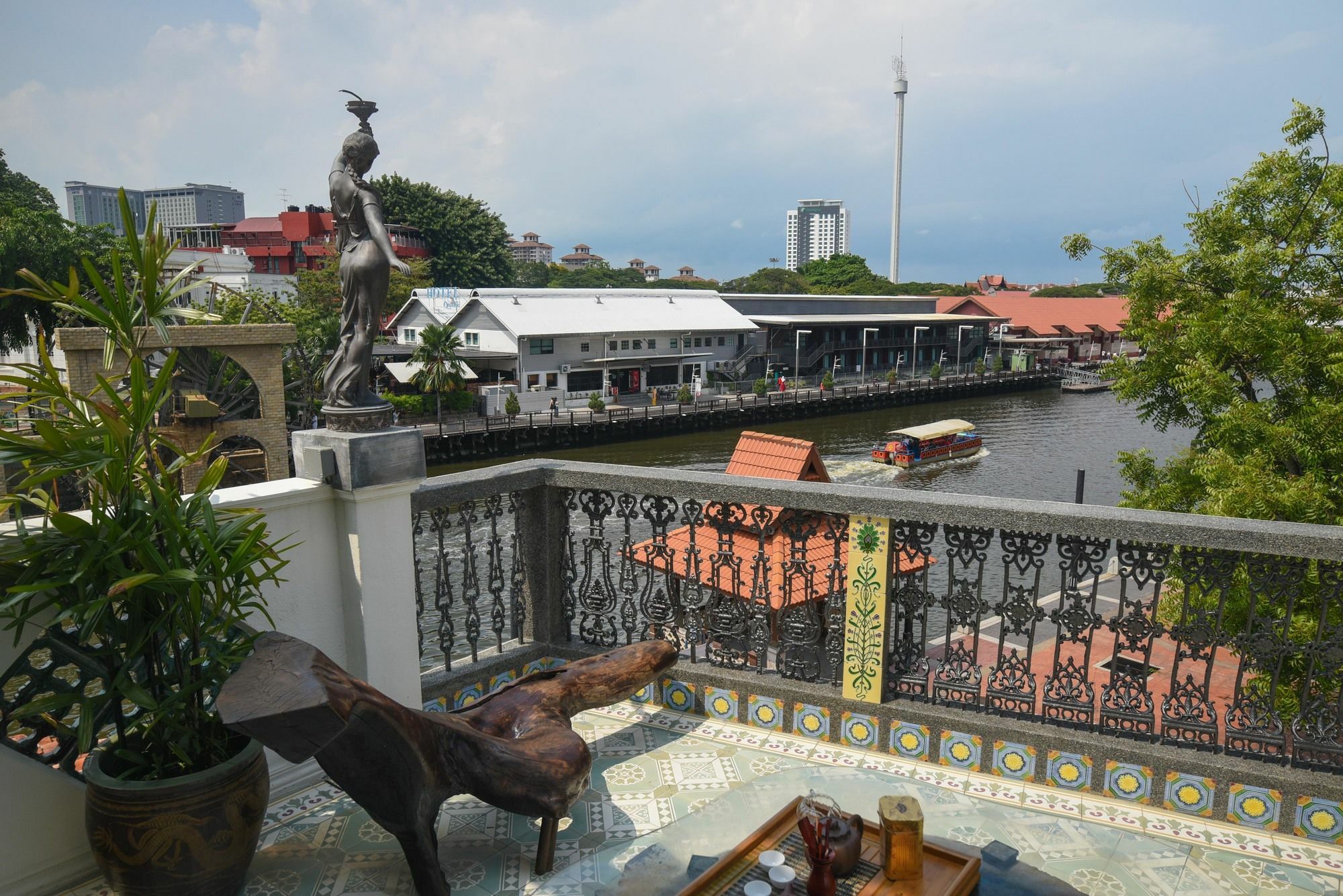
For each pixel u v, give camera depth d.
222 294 31.05
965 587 3.62
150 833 2.56
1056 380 87.62
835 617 3.94
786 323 72.06
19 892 2.85
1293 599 3.13
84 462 2.51
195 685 2.74
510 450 51.19
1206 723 3.31
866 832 2.46
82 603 2.49
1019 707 3.61
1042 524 3.37
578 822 3.36
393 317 62.53
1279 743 3.20
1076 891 2.26
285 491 3.26
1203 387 13.84
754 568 4.07
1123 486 42.47
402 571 3.62
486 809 3.46
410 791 2.62
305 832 3.29
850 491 3.70
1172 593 9.80
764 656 4.12
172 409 18.48
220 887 2.72
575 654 4.39
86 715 2.62
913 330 83.75
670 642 4.07
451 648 4.08
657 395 62.91
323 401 3.47
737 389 66.44
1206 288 15.61
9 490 2.62
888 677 3.83
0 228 33.00
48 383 2.56
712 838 2.46
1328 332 14.07
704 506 4.15
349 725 2.34
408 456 3.51
